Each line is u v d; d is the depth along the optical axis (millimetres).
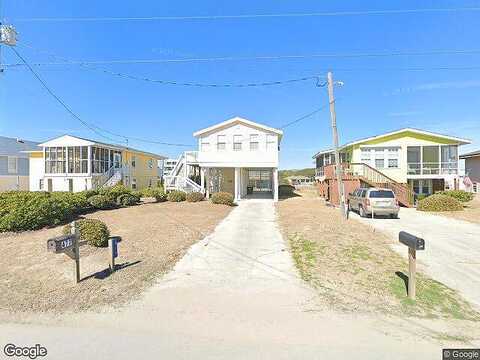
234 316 4504
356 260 7246
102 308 4766
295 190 42469
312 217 14781
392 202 15922
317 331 4074
